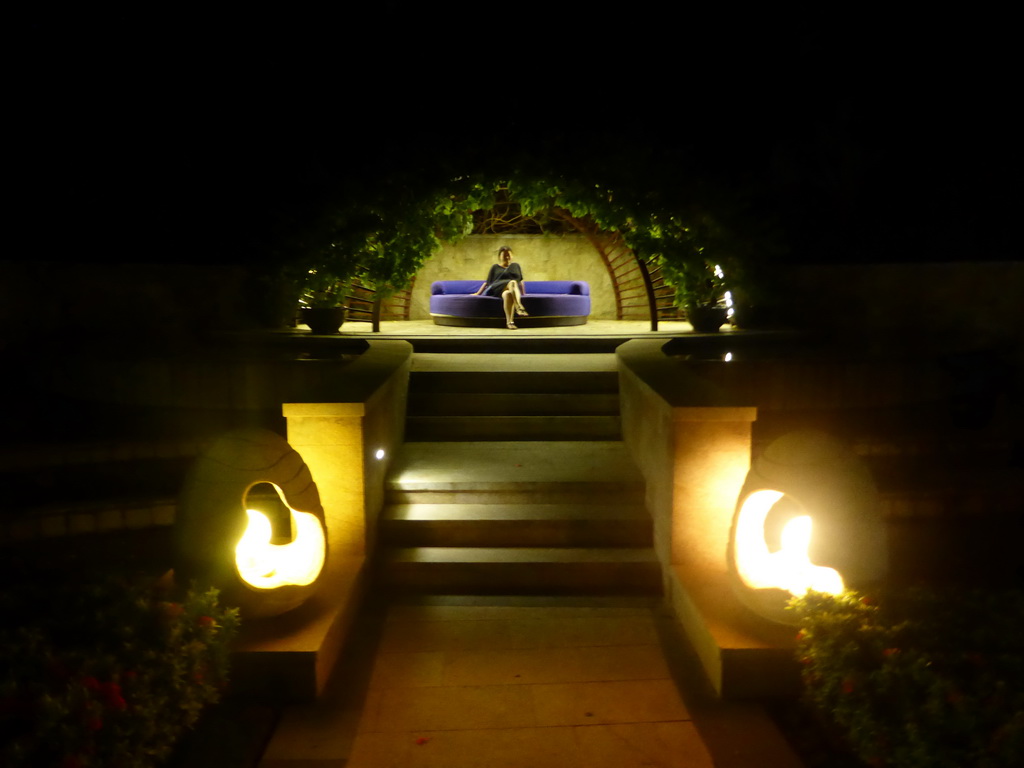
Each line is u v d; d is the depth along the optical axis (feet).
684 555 16.14
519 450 22.58
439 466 20.85
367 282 32.53
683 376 19.63
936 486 18.69
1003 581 18.02
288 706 12.63
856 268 29.25
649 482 18.81
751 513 13.07
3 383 24.22
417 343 29.68
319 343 29.07
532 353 29.55
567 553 17.75
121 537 17.78
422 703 12.77
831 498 12.44
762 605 12.93
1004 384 22.72
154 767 10.36
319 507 13.80
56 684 9.09
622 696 12.97
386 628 15.46
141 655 9.96
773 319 32.42
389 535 18.21
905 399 22.86
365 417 16.47
